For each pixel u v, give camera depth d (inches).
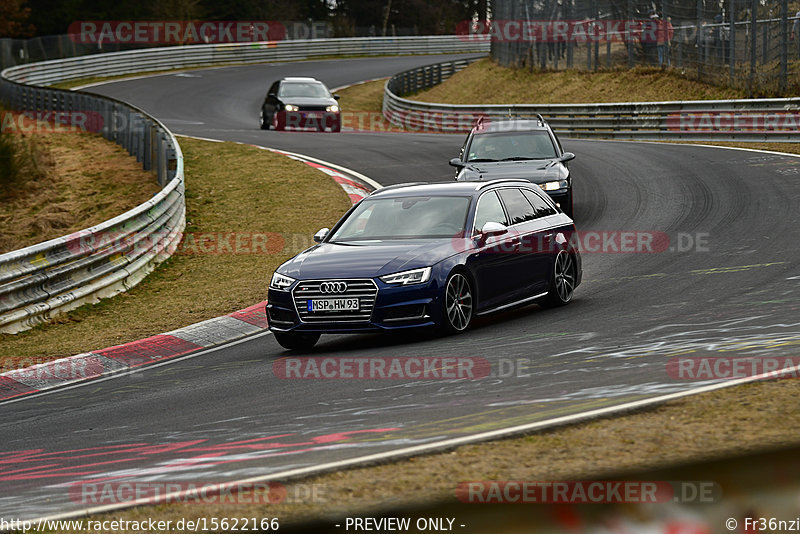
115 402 1129.4
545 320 1392.7
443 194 1472.7
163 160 3312.0
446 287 1307.8
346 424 853.8
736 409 751.7
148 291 2100.1
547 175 2159.2
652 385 887.1
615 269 1813.5
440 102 7062.0
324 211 2805.1
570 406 830.5
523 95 6240.2
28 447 924.6
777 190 2459.4
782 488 201.8
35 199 3457.2
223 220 2822.3
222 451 793.6
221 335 1589.6
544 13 6422.2
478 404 880.9
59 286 1908.2
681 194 2581.2
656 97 5246.1
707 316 1278.3
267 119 5187.0
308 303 1300.4
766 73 4594.0
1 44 7706.7
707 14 5027.1
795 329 1126.4
